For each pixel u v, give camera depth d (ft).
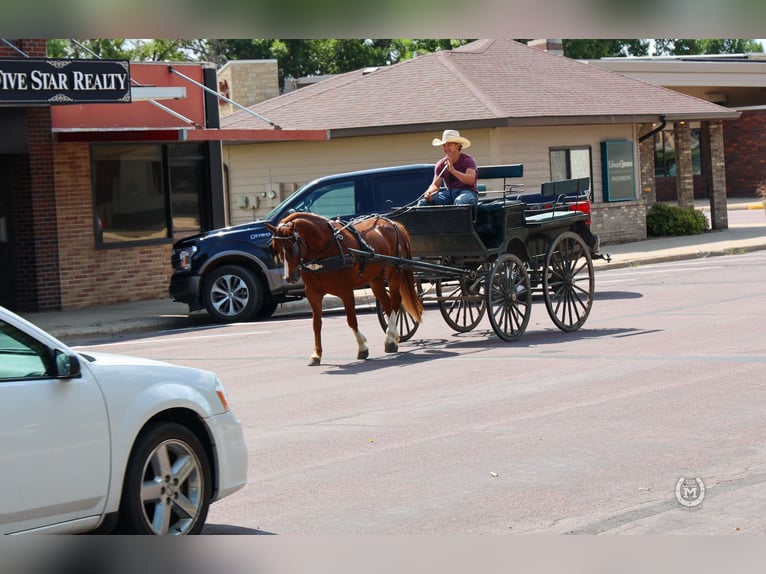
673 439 28.63
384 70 114.21
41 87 65.72
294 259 44.75
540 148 101.96
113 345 60.03
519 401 35.24
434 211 48.70
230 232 68.59
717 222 121.90
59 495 18.16
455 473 26.35
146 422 20.20
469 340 51.42
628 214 110.11
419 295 52.08
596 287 73.10
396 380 41.22
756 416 30.94
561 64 119.14
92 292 80.33
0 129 73.36
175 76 84.53
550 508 22.71
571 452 27.84
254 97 146.41
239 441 22.17
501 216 49.32
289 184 107.96
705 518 21.26
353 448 29.94
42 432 17.95
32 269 77.51
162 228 84.64
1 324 18.28
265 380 43.37
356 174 67.72
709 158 121.39
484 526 21.57
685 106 112.47
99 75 67.46
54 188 77.92
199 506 20.94
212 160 87.15
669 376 38.11
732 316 53.36
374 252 46.73
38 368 18.49
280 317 70.64
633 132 110.63
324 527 22.11
